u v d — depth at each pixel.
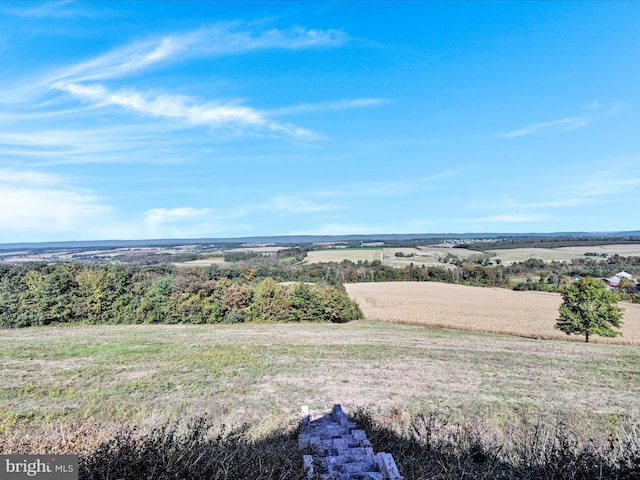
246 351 27.73
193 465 4.64
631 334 41.59
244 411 13.97
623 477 5.04
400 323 48.97
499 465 6.50
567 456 5.67
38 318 39.78
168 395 16.17
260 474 4.86
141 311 43.88
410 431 8.97
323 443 7.37
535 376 21.70
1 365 22.30
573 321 37.84
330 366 23.14
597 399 16.73
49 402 14.97
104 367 21.78
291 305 49.16
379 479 5.15
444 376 21.20
